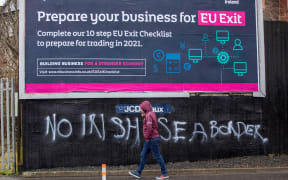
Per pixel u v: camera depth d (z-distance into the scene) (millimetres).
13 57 11984
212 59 8422
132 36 8195
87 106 8023
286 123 8688
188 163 8141
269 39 8742
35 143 7836
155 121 7047
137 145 8109
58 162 7887
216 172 7672
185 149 8250
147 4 8258
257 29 8609
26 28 7941
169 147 8203
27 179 7348
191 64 8352
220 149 8359
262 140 8547
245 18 8586
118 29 8164
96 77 8070
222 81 8438
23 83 7844
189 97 8305
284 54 8773
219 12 8492
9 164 7750
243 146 8453
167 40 8289
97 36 8102
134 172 7180
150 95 8164
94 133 8016
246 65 8531
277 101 8664
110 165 8023
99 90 8062
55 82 7961
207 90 8375
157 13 8289
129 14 8211
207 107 8359
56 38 8008
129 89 8141
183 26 8359
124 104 8117
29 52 7922
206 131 8328
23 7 7941
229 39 8500
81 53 8055
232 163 8086
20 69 7855
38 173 7520
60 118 7934
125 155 8070
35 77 7914
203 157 8289
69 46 8031
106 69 8094
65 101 7965
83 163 7957
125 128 8094
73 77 8008
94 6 8125
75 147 7949
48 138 7879
